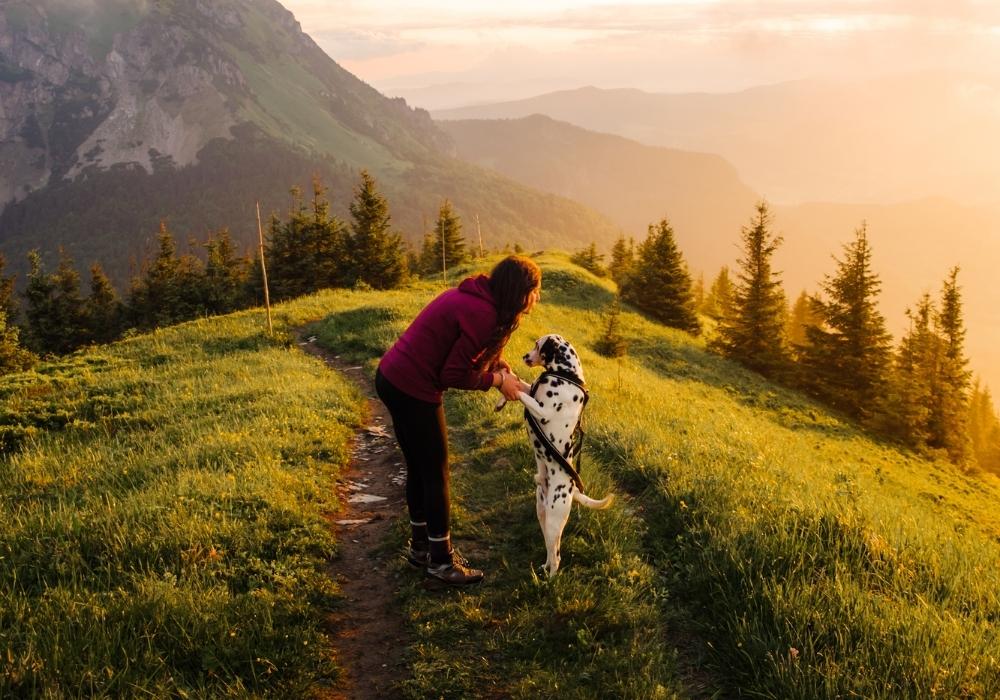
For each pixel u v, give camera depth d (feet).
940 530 21.58
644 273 155.74
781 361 127.65
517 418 27.61
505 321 13.58
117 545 15.79
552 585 14.51
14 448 30.58
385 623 14.21
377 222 151.12
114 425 32.24
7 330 122.72
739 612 13.33
